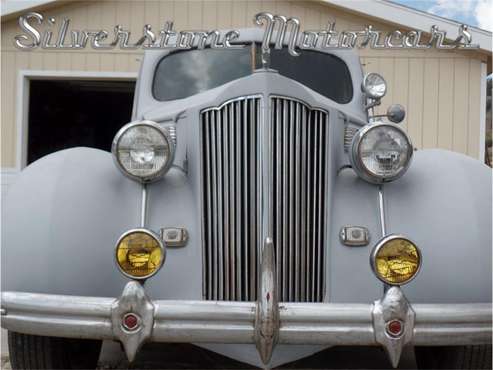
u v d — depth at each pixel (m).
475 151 7.49
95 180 2.62
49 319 2.26
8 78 7.45
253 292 2.47
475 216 2.49
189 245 2.56
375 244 2.40
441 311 2.20
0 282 2.40
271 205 2.46
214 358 3.06
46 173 2.59
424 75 7.42
